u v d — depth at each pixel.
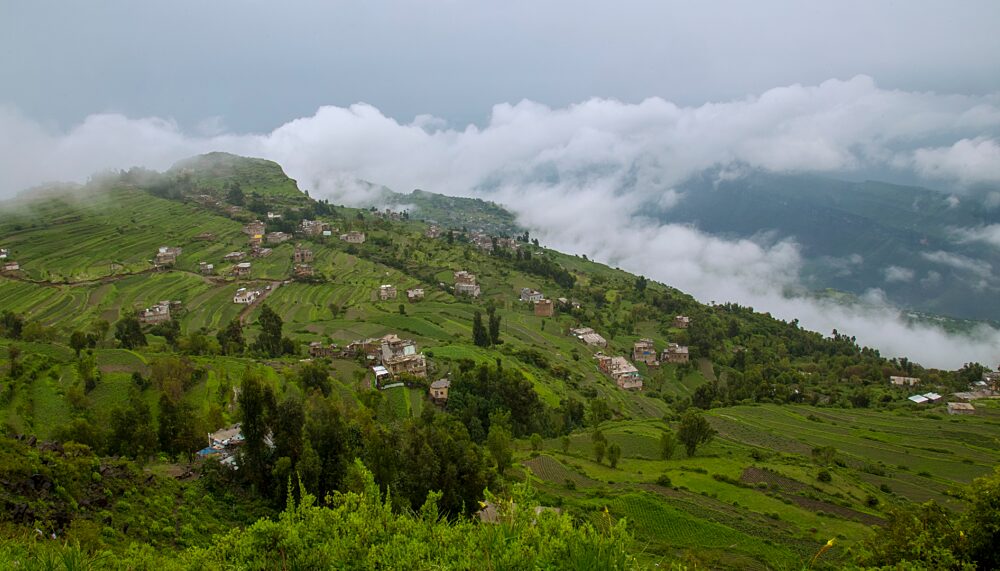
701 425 77.25
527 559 7.87
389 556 10.09
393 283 176.38
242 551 11.36
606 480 65.06
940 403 120.31
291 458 43.31
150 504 32.34
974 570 18.80
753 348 164.75
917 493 66.31
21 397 64.06
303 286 164.38
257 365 87.75
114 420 49.19
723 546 47.97
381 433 49.47
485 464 53.25
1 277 140.00
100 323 103.25
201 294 149.62
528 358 119.81
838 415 107.38
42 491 25.42
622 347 157.75
